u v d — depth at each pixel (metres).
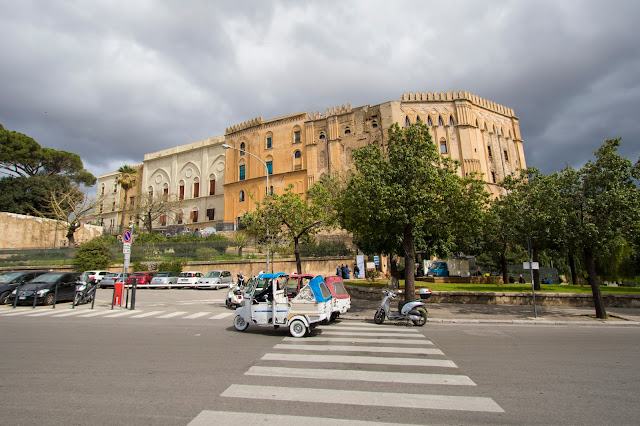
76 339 9.24
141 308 16.72
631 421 4.29
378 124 46.16
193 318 13.51
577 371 6.47
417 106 45.84
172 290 28.00
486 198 16.61
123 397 5.04
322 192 24.03
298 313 9.94
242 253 35.00
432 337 9.97
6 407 4.68
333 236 37.94
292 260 33.56
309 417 4.36
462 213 15.64
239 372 6.29
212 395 5.13
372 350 8.15
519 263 37.12
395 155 15.09
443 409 4.65
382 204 14.09
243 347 8.40
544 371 6.47
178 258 34.16
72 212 44.81
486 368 6.64
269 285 10.79
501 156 48.91
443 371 6.43
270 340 9.33
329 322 12.88
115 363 6.87
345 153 47.22
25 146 54.47
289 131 51.56
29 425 4.12
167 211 57.28
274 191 50.78
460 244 26.89
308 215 23.11
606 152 13.60
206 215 61.12
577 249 13.86
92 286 18.73
